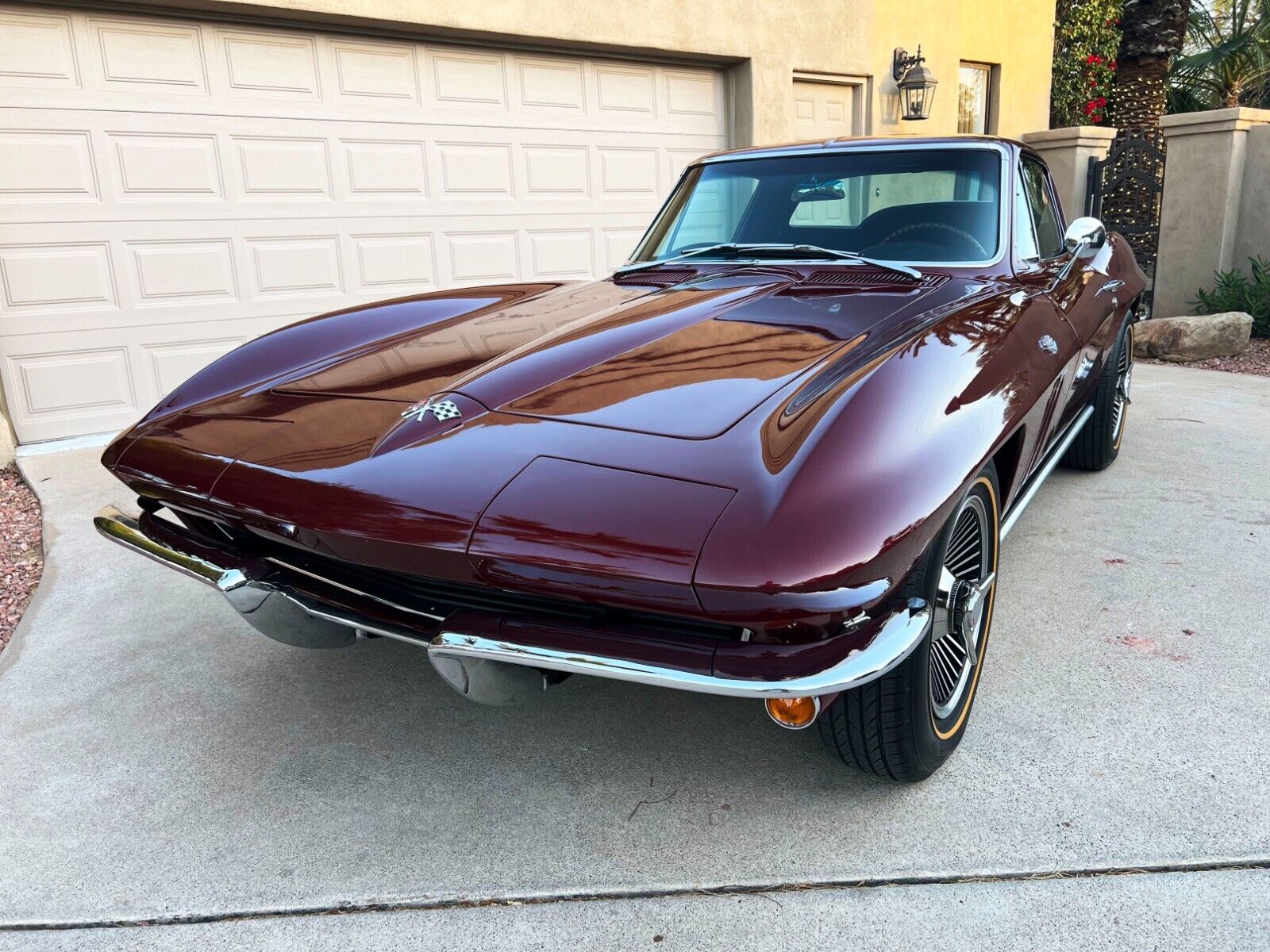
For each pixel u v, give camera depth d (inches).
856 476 60.2
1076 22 498.0
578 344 85.2
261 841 75.1
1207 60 553.6
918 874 68.4
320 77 213.3
